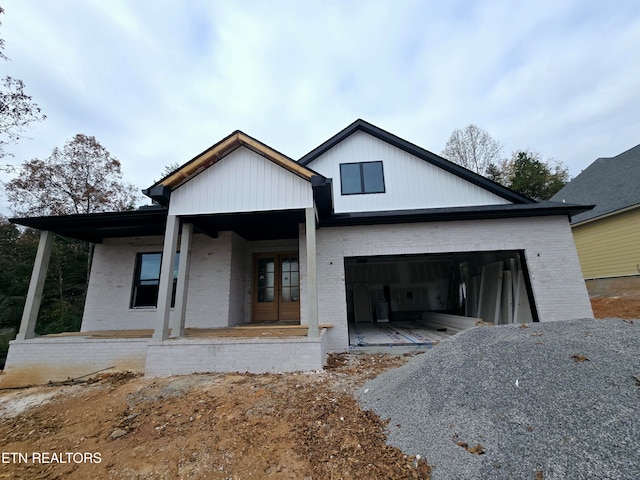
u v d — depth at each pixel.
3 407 4.69
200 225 7.15
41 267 6.84
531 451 2.22
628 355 2.95
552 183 23.47
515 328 4.38
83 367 5.98
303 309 7.11
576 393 2.62
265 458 2.75
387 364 5.62
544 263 6.92
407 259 12.29
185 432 3.29
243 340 5.34
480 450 2.38
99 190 16.91
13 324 12.77
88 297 8.20
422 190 8.63
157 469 2.72
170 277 5.73
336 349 6.75
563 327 4.09
